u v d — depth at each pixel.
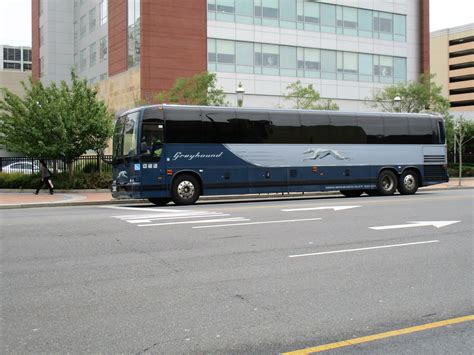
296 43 45.72
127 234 11.52
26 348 4.82
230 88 43.22
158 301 6.35
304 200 21.73
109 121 29.20
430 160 25.56
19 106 27.88
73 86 29.20
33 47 68.25
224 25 43.12
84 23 57.06
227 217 14.58
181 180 20.34
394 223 13.13
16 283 7.27
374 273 7.79
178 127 20.36
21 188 28.95
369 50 49.09
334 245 10.09
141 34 41.06
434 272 7.86
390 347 4.84
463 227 12.36
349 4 48.19
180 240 10.68
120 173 20.70
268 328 5.36
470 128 51.78
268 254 9.23
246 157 21.47
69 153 28.38
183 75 41.81
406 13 51.06
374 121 24.39
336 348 4.82
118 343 4.94
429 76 42.34
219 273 7.80
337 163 23.39
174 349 4.79
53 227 12.80
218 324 5.49
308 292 6.75
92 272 7.90
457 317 5.71
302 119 22.75
